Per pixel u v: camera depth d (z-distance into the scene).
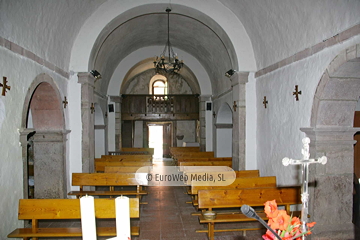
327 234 4.45
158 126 16.91
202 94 12.11
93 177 5.99
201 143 12.35
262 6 5.76
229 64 8.54
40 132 6.19
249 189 4.51
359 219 5.41
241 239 4.59
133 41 10.19
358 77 4.12
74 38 6.73
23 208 4.08
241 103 7.24
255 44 6.93
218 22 7.08
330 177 4.46
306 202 2.01
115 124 12.04
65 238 4.68
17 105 4.27
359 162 6.16
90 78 7.09
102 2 6.73
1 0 3.68
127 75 12.35
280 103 5.81
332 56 4.10
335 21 3.99
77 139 6.88
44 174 6.24
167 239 4.73
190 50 11.24
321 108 4.41
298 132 5.07
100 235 3.82
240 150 7.26
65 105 6.47
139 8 6.99
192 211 6.18
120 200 2.38
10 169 4.05
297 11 4.80
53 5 5.10
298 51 5.05
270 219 1.89
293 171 5.25
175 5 7.02
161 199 7.16
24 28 4.46
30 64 4.71
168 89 16.14
